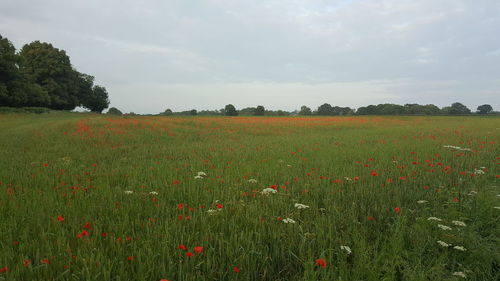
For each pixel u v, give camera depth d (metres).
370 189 6.27
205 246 3.68
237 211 4.84
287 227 4.23
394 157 10.47
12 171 8.62
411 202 5.57
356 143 16.44
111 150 15.12
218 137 23.67
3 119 38.59
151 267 3.18
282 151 13.12
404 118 58.38
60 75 72.69
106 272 2.97
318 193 6.11
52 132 21.61
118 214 4.83
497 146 13.23
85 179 7.60
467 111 120.75
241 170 8.34
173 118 38.97
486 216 4.82
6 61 54.31
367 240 4.05
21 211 4.75
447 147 12.97
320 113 122.94
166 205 5.39
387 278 3.10
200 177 7.22
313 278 3.01
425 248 3.90
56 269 3.14
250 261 3.46
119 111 90.31
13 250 3.47
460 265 3.55
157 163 10.52
